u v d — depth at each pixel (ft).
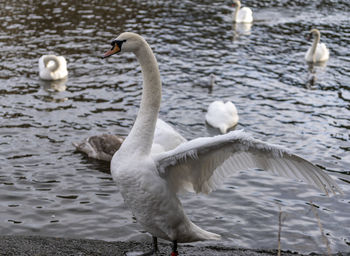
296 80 55.98
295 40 69.56
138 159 19.13
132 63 59.00
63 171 36.01
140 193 19.38
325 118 46.32
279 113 47.34
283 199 32.76
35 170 35.78
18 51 60.13
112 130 42.63
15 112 45.09
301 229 29.07
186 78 54.95
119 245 25.12
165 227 20.47
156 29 69.92
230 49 64.75
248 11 75.87
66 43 63.31
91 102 48.14
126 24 70.95
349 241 27.84
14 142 39.63
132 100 48.80
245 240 27.89
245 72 57.57
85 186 34.17
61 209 30.91
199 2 84.38
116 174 19.42
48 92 50.14
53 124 43.19
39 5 76.89
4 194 32.27
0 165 36.01
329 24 76.64
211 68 58.18
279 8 84.43
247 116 46.62
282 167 17.93
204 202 32.14
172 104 48.65
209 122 44.83
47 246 24.06
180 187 20.17
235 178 35.37
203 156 18.93
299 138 42.16
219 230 28.94
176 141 22.26
